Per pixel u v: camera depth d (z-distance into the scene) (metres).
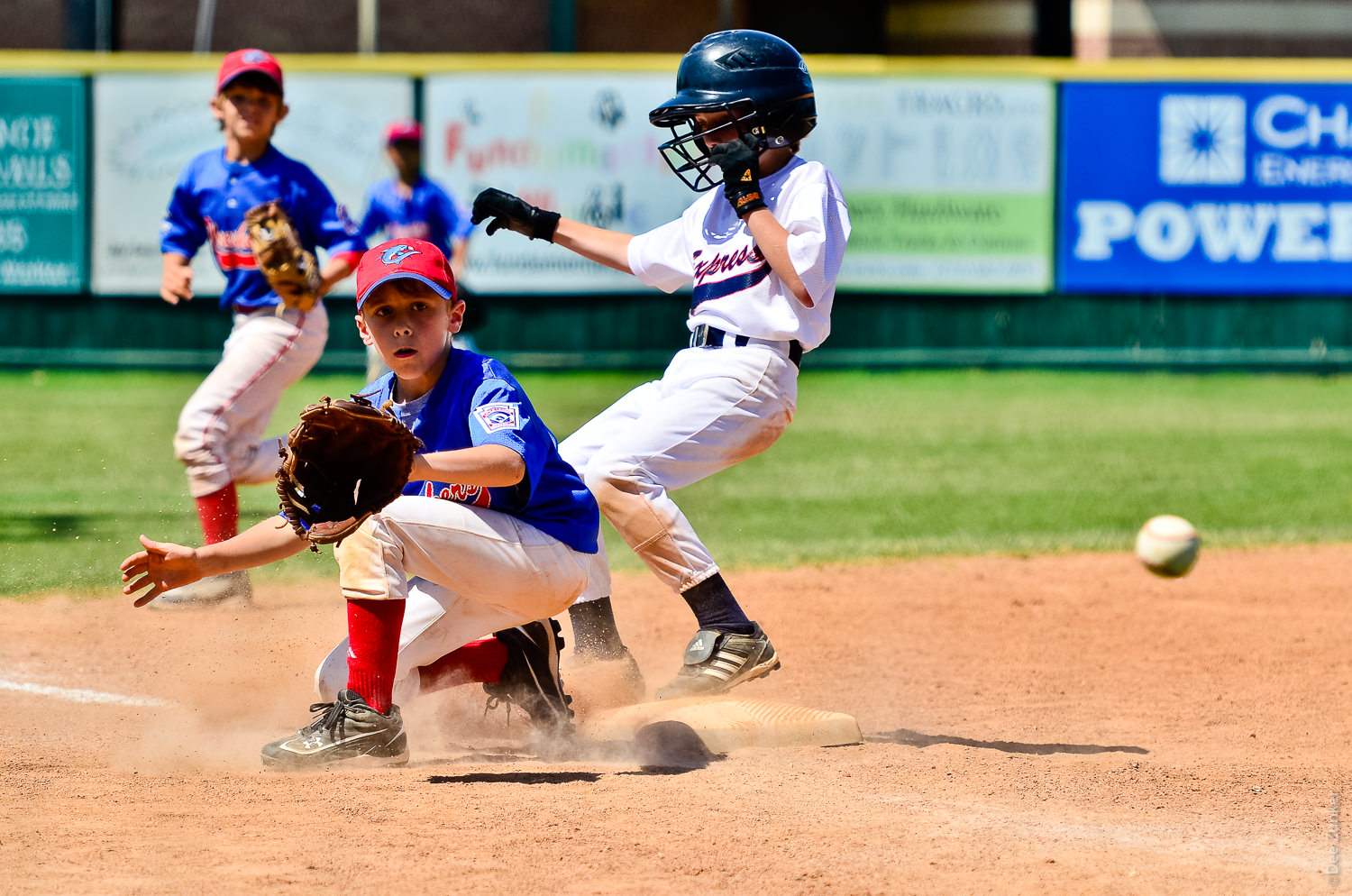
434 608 13.86
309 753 13.16
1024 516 31.83
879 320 59.19
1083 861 10.84
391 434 11.63
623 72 56.81
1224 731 15.94
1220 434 44.22
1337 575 26.14
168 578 12.86
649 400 16.38
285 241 21.34
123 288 56.97
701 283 16.06
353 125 56.59
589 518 14.15
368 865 10.30
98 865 10.23
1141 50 75.50
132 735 14.91
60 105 56.12
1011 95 57.97
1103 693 17.89
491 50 73.56
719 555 27.59
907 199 58.31
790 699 17.47
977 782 13.32
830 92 57.53
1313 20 74.88
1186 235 58.81
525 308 57.53
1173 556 18.61
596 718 15.11
